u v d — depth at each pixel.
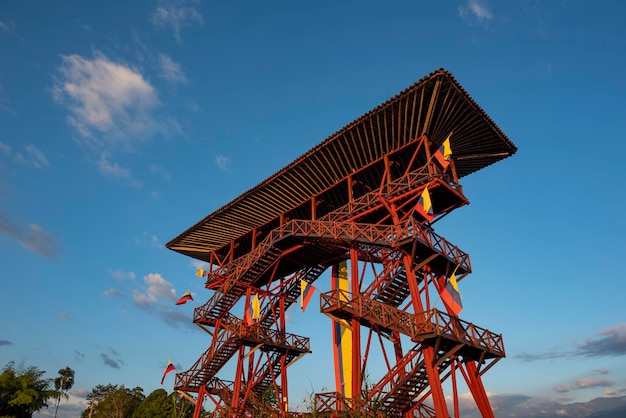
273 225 33.81
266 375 33.22
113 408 75.00
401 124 24.83
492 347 22.72
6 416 58.56
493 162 29.06
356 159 27.12
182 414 17.05
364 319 23.16
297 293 34.12
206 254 38.88
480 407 22.05
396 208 24.67
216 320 34.66
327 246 28.92
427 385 23.02
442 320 20.69
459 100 23.45
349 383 24.42
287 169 28.81
